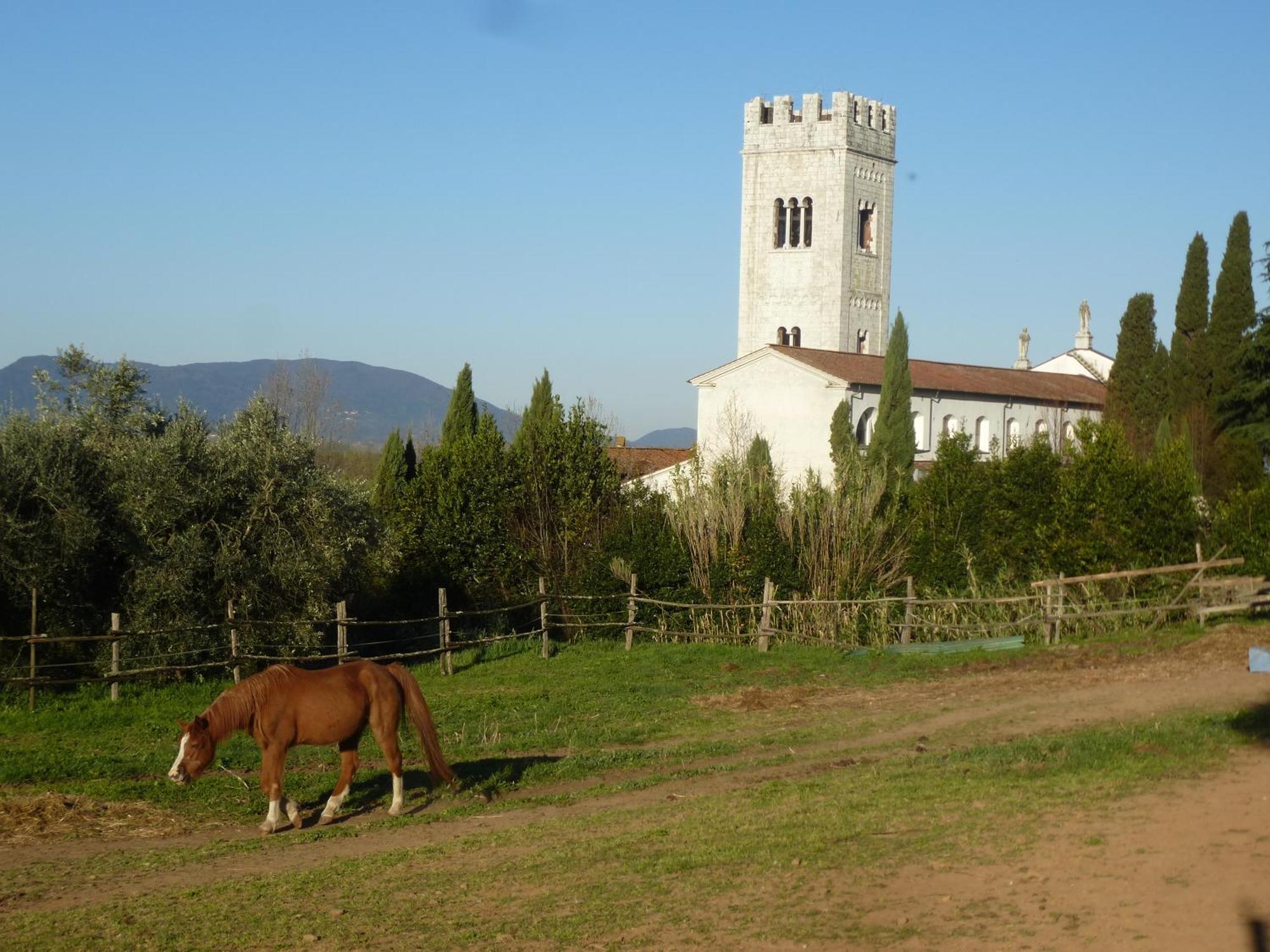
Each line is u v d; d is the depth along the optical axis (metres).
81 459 27.06
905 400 57.47
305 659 26.64
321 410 91.44
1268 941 7.80
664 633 33.19
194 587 27.56
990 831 10.99
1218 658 23.31
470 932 9.84
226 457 28.55
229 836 14.42
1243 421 57.16
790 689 24.03
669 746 19.02
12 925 10.87
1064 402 78.25
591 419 42.34
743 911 9.60
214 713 14.39
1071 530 31.55
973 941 8.39
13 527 24.84
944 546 34.97
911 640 30.30
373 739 19.97
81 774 17.30
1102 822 10.92
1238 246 64.06
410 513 42.12
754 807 13.49
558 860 11.84
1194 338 65.75
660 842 12.20
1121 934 8.19
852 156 88.94
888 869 10.20
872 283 91.56
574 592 36.59
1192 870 9.28
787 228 90.44
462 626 38.59
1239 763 13.06
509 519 40.88
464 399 56.44
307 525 29.38
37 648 25.50
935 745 17.28
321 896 11.27
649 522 35.97
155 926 10.57
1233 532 30.75
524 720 21.69
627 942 9.22
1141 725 16.64
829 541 33.59
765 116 91.19
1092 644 26.48
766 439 69.31
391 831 14.30
